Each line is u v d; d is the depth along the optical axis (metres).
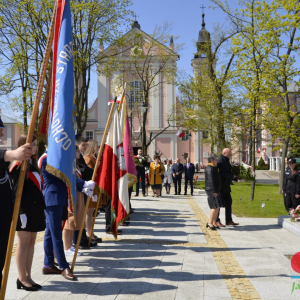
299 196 9.04
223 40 24.58
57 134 4.13
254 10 15.13
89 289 4.22
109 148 6.17
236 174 9.03
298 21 14.92
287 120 16.73
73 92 4.32
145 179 17.66
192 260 5.54
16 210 3.27
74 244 6.33
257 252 6.08
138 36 25.12
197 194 18.58
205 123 25.61
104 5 18.16
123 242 6.81
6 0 17.69
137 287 4.30
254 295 4.07
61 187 4.58
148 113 41.75
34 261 5.44
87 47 19.19
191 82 25.70
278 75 15.28
